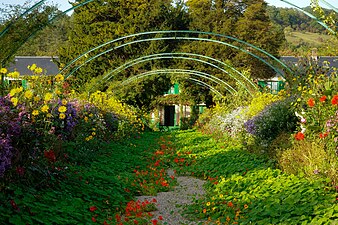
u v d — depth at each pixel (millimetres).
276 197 7203
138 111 31734
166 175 11422
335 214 5875
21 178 6953
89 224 6254
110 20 33281
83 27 32781
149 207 7945
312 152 9117
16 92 7641
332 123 8656
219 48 32750
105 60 31938
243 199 7668
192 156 14547
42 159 7684
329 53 14203
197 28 34094
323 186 7527
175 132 29391
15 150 6891
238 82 24219
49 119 8516
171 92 37281
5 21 11828
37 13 12148
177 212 7789
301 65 15438
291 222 5980
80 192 7742
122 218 7270
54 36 44281
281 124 13227
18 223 5406
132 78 28047
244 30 33562
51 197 6973
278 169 9836
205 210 7297
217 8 35375
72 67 31250
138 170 11914
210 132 25734
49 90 9875
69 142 10250
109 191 8258
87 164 10898
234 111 21047
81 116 13055
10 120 6953
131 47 31984
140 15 32094
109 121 17984
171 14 33000
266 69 34000
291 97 14039
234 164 11539
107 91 26797
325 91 9766
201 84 32969
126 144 17609
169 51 33344
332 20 11758
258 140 14016
